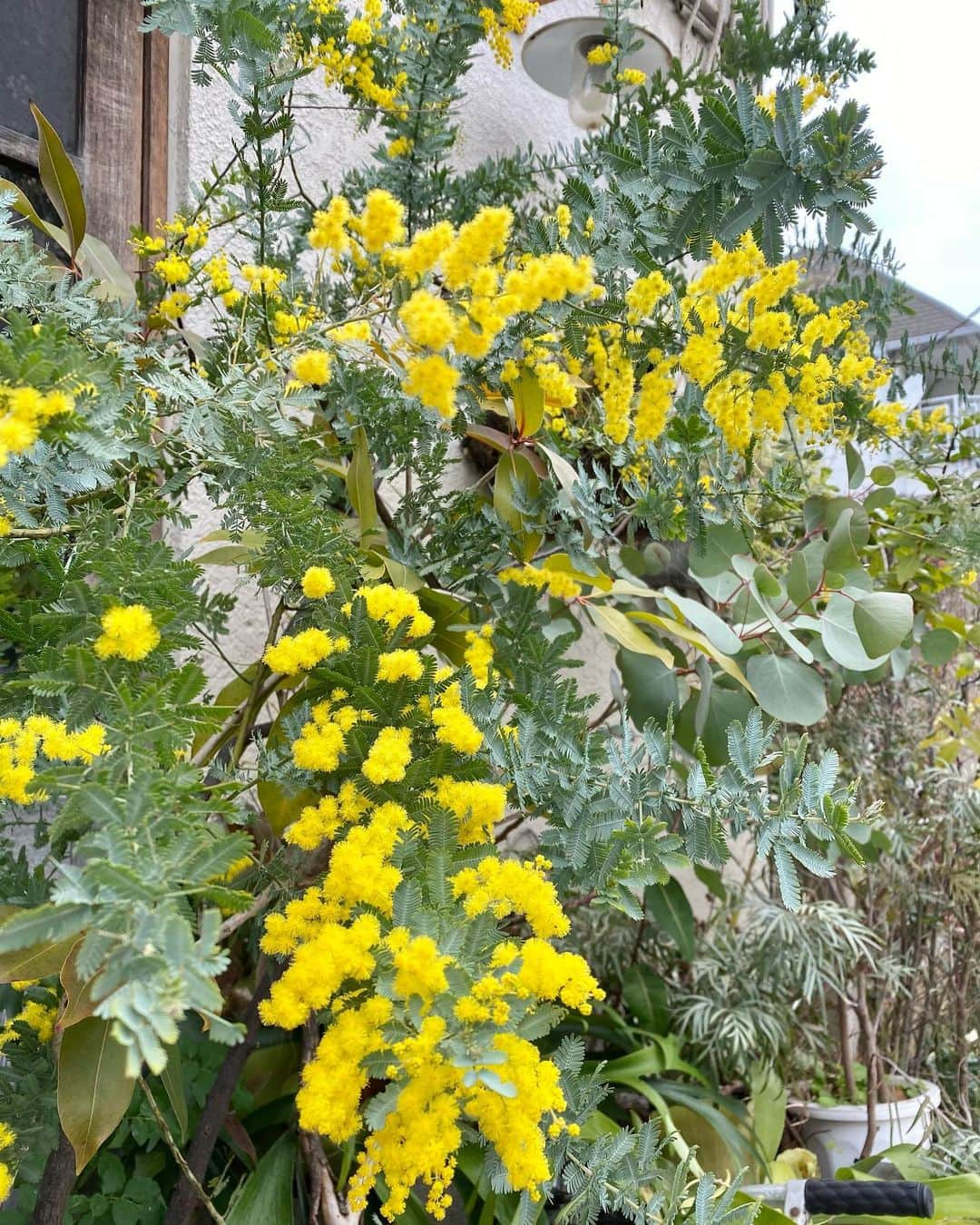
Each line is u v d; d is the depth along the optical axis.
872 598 1.17
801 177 0.81
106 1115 0.64
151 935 0.40
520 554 1.04
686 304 0.95
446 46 1.25
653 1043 1.53
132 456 0.77
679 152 0.82
